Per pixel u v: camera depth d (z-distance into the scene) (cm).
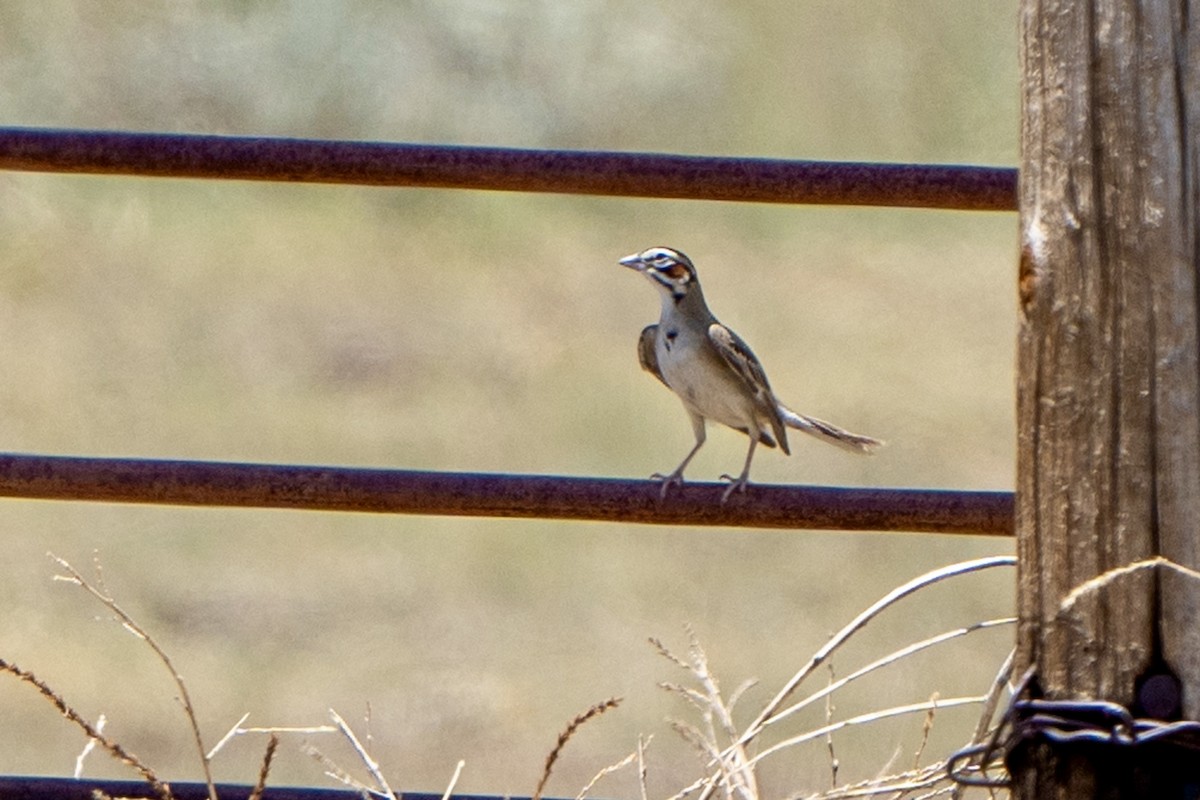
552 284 2266
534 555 1573
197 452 1808
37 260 2147
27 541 1555
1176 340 384
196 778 1163
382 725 1270
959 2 2656
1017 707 397
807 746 994
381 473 525
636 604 1487
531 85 2720
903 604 1452
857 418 1862
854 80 2708
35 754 1213
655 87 2750
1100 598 389
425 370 1995
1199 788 384
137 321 2050
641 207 2514
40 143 545
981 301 2211
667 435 1859
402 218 2453
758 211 2497
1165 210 384
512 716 1280
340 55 2627
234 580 1506
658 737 1212
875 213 2488
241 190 2408
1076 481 391
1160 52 385
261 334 2038
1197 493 384
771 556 1562
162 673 1343
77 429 1825
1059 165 392
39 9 2541
